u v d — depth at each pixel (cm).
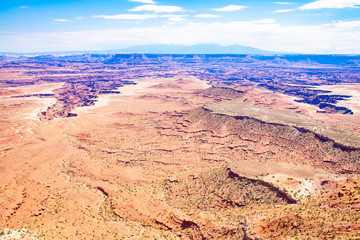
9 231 6619
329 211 5869
